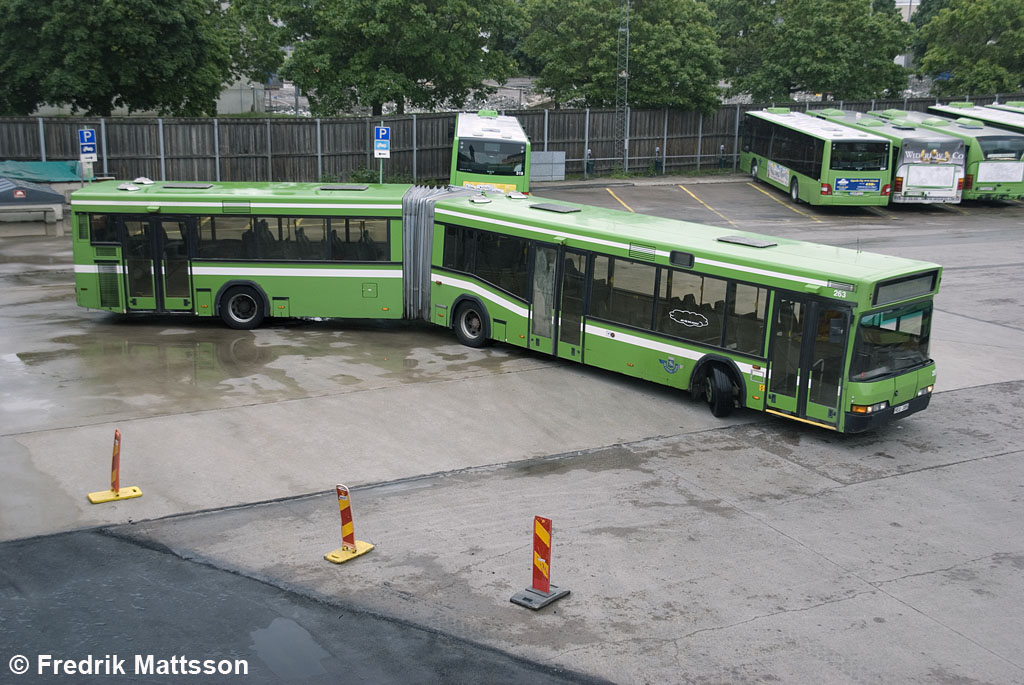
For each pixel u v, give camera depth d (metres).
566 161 47.47
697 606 9.99
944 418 16.27
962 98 53.72
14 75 38.38
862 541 11.65
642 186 45.44
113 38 37.62
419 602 9.96
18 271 25.67
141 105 41.59
